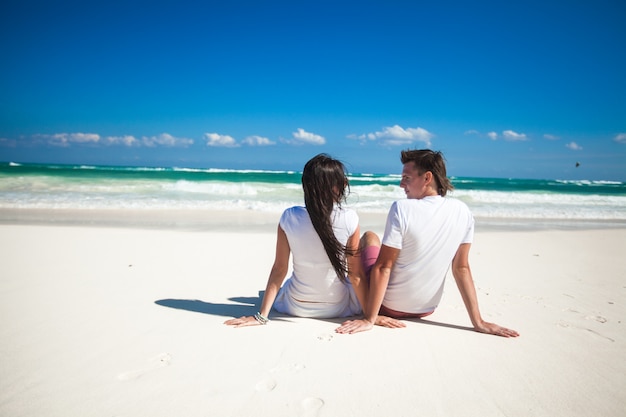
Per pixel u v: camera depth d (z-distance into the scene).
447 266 2.86
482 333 2.85
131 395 1.94
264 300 2.92
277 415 1.81
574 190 29.58
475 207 15.55
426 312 3.04
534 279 4.71
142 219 9.72
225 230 8.35
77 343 2.52
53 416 1.77
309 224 2.75
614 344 2.71
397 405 1.92
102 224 8.70
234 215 11.00
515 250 6.80
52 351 2.40
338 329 2.78
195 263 5.17
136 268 4.73
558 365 2.37
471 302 2.90
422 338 2.72
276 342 2.59
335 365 2.30
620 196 21.20
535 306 3.60
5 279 4.02
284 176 33.53
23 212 10.26
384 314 3.10
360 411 1.86
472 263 5.65
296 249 2.83
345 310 3.09
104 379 2.09
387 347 2.55
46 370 2.17
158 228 8.35
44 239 6.39
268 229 8.61
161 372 2.17
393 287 2.92
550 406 1.94
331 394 2.00
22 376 2.10
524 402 1.97
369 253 3.10
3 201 12.08
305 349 2.50
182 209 12.06
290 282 3.14
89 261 5.00
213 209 12.27
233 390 2.01
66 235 6.82
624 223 11.99
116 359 2.31
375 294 2.81
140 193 16.55
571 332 2.93
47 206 11.52
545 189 30.78
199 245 6.46
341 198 2.78
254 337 2.67
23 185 17.45
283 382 2.10
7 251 5.42
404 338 2.71
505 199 19.09
